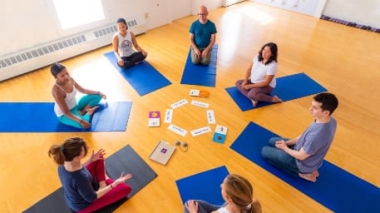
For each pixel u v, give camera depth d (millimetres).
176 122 2498
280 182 1946
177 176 1980
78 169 1419
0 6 2795
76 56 3621
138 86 3002
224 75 3229
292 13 5242
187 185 1913
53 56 3381
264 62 2543
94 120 2500
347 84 3109
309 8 5055
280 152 1977
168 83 3059
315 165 1801
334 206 1793
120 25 3041
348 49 3893
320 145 1608
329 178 1981
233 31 4406
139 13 4148
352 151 2227
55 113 2562
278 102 2779
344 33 4398
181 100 2789
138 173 1995
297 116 2600
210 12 5215
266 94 2703
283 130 2426
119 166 2049
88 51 3729
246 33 4352
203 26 3211
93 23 3656
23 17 3008
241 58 3607
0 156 2135
